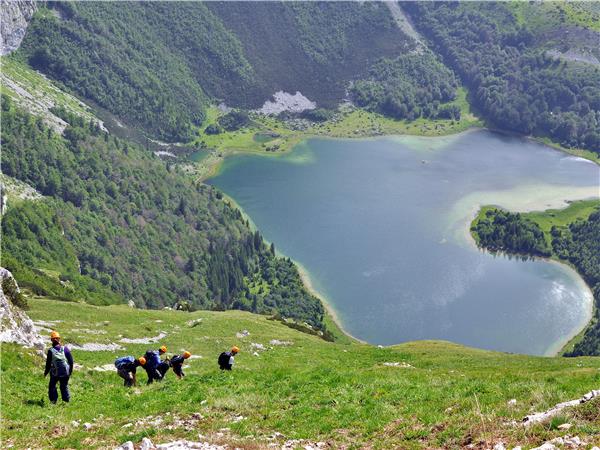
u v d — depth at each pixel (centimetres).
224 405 3159
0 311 4472
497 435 2342
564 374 4412
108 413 3206
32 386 3719
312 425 2806
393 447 2434
